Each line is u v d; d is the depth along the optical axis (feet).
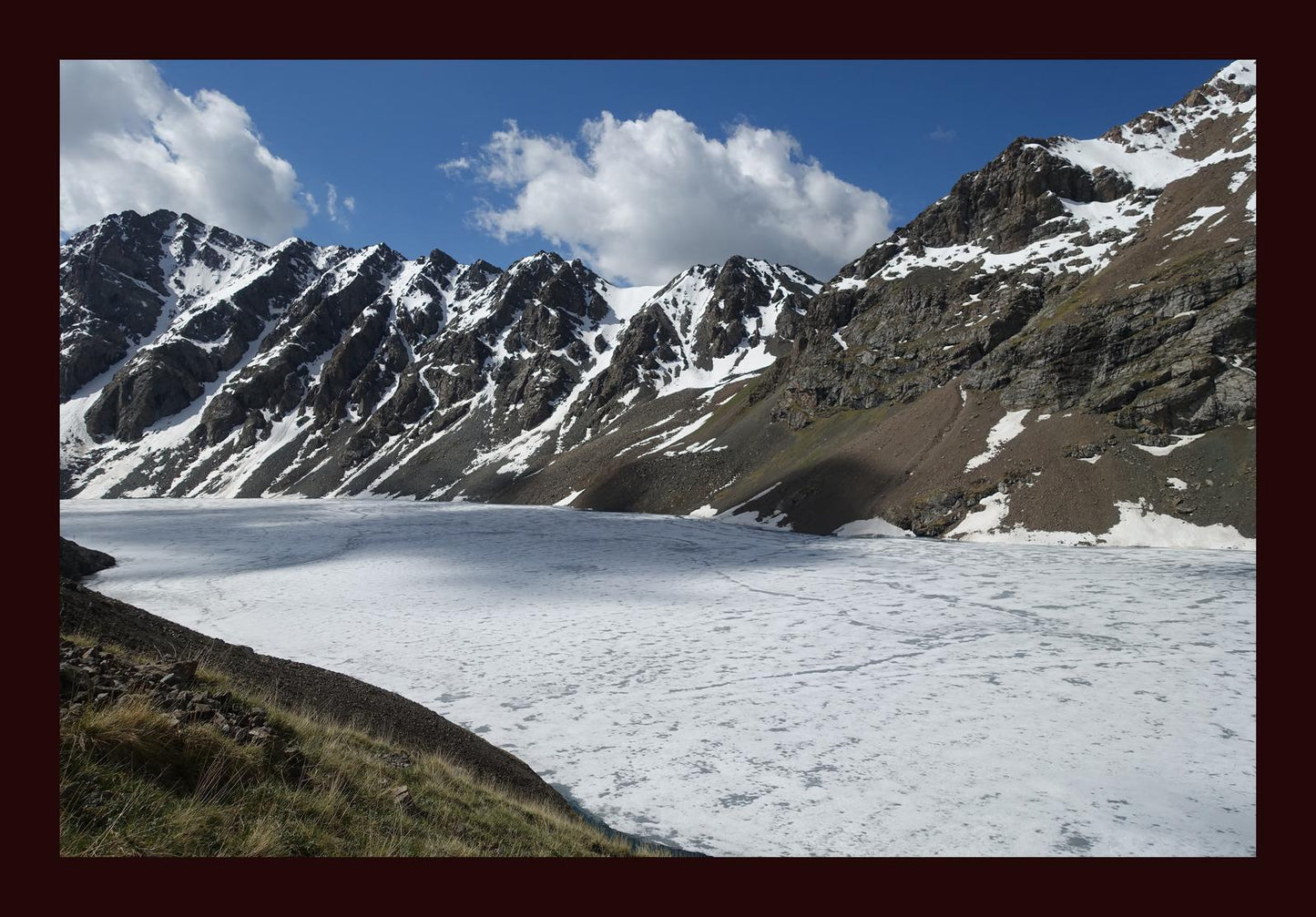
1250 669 79.66
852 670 85.46
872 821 49.75
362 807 24.99
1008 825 48.70
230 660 45.78
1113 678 78.28
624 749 63.98
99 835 16.15
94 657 26.00
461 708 75.51
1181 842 45.75
